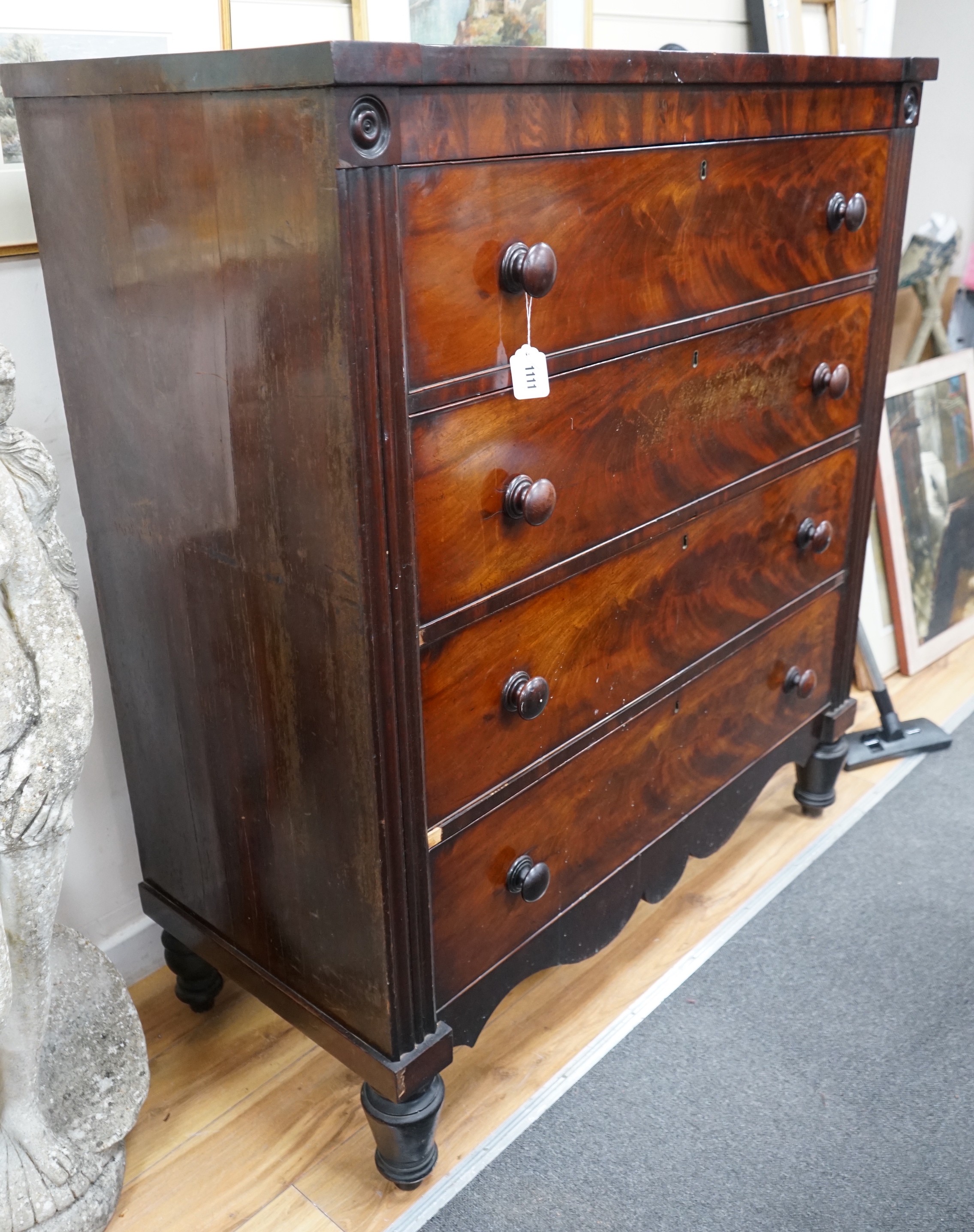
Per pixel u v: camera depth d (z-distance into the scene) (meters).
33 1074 1.18
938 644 2.53
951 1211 1.28
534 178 1.01
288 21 1.42
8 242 1.26
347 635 1.02
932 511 2.50
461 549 1.07
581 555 1.22
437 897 1.18
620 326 1.18
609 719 1.36
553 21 1.70
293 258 0.91
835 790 2.05
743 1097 1.44
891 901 1.80
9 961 1.04
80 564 1.45
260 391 1.00
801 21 2.02
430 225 0.93
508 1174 1.34
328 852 1.16
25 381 1.34
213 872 1.37
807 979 1.64
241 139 0.91
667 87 1.12
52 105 1.09
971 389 2.60
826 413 1.60
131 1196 1.33
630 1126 1.40
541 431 1.12
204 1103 1.46
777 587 1.63
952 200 2.74
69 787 1.05
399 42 0.84
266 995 1.36
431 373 0.98
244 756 1.23
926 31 2.65
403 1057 1.21
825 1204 1.29
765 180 1.31
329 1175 1.36
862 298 1.59
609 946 1.71
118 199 1.07
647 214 1.16
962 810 2.02
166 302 1.06
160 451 1.16
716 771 1.63
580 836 1.38
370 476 0.95
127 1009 1.35
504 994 1.34
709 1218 1.28
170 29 1.32
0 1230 1.18
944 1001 1.59
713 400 1.36
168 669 1.29
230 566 1.13
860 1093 1.44
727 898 1.81
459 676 1.12
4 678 0.99
